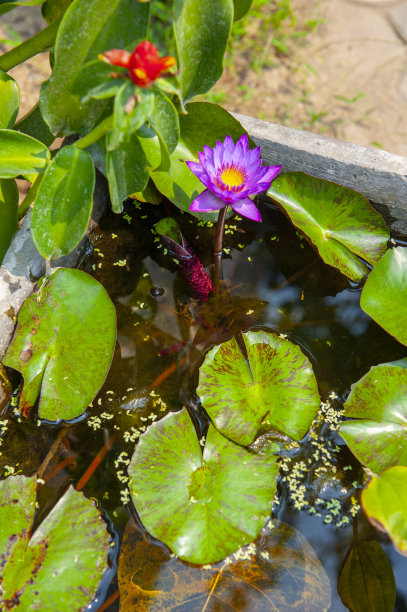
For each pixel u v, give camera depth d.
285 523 1.39
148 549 1.37
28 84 1.86
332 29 2.16
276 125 1.56
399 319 1.46
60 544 1.35
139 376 1.48
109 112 1.42
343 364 1.50
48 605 1.31
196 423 1.44
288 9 2.10
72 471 1.42
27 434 1.43
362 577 1.36
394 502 1.34
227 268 1.57
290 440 1.43
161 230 1.49
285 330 1.52
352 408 1.43
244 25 2.07
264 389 1.44
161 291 1.54
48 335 1.43
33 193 1.49
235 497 1.38
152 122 1.35
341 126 1.92
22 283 1.46
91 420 1.45
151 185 1.55
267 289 1.55
